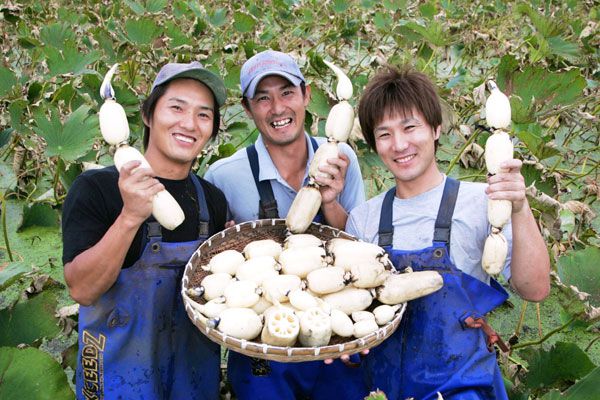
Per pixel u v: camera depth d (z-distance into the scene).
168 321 2.32
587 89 5.78
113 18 6.92
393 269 2.23
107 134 2.17
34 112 4.28
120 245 2.01
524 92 4.00
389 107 2.22
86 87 4.61
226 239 2.44
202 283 2.19
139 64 5.68
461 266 2.25
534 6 7.69
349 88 2.55
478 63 7.40
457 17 7.89
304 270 2.19
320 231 2.54
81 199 2.21
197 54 6.12
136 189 1.92
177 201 2.35
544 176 3.67
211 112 2.32
